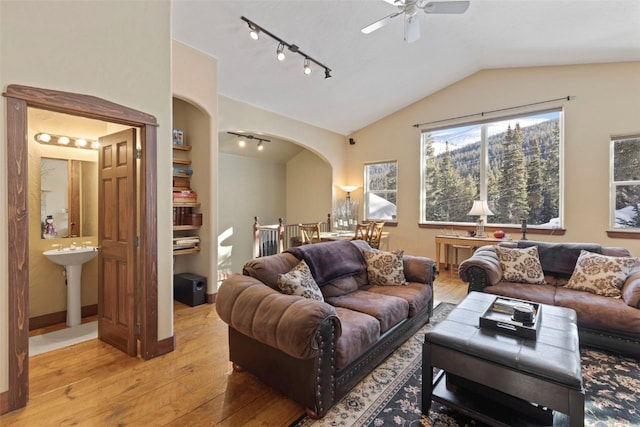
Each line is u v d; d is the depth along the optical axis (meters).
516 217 5.09
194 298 3.80
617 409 1.85
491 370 1.61
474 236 5.16
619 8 3.01
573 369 1.44
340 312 2.35
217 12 3.05
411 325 2.85
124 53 2.34
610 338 2.48
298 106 5.39
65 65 2.05
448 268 5.66
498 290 3.05
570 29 3.57
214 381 2.17
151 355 2.50
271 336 1.78
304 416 1.80
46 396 2.00
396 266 3.22
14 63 1.85
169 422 1.76
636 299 2.43
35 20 1.93
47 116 3.21
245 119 4.97
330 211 7.03
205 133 3.93
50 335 2.98
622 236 4.21
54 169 3.28
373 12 3.37
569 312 2.17
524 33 3.84
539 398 1.48
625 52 3.91
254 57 3.87
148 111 2.48
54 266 3.27
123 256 2.62
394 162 6.44
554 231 4.68
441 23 3.73
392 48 4.19
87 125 3.47
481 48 4.39
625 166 4.22
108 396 2.00
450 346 1.74
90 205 3.54
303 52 3.87
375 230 5.54
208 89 3.81
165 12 2.62
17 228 1.86
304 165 7.72
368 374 2.26
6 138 1.82
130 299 2.55
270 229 5.94
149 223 2.49
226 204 6.85
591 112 4.40
